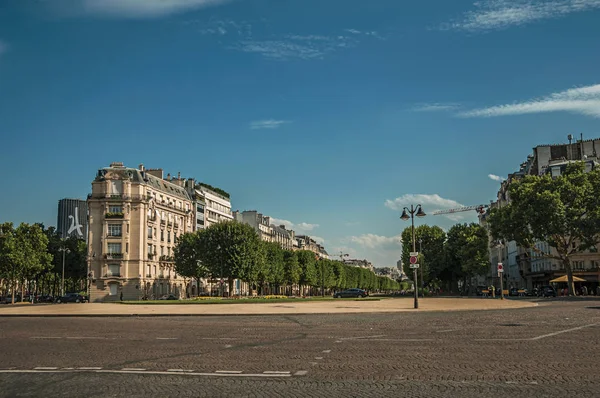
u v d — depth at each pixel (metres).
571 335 18.94
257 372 11.95
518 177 132.62
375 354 14.49
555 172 98.56
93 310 40.84
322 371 11.97
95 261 103.69
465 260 116.12
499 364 12.57
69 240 128.75
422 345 16.39
